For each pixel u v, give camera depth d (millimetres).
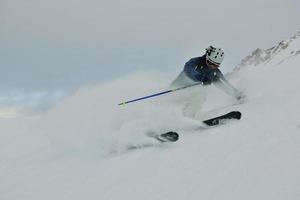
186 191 6750
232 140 8438
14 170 10047
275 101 10359
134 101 10875
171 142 9297
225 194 6332
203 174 7191
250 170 6875
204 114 11008
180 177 7316
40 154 11102
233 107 10953
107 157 9469
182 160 8062
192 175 7270
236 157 7520
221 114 10578
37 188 8398
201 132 9578
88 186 7863
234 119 9719
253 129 8750
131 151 9453
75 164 9438
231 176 6859
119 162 8820
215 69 10242
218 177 6941
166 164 8062
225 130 9195
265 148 7578
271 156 7172
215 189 6566
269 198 5902
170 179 7324
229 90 10664
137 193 7078
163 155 8609
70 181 8359
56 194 7840
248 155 7480
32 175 9336
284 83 11797
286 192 5938
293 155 6992
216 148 8234
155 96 10750
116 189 7422
